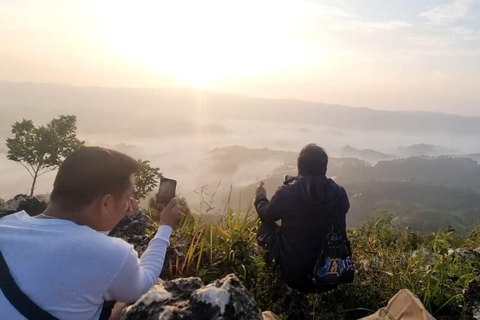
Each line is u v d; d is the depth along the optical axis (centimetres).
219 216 438
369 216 602
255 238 431
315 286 350
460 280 387
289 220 359
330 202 351
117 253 167
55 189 174
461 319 327
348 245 360
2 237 163
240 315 203
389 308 291
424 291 361
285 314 331
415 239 568
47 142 644
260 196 409
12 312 148
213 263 363
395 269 388
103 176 173
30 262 155
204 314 198
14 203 482
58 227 167
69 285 155
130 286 174
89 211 174
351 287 370
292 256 351
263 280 361
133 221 431
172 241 397
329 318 334
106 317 190
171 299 213
